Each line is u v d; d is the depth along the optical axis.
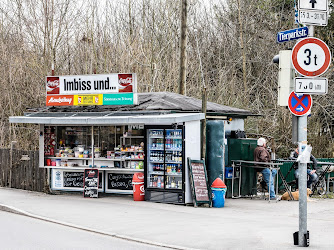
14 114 27.67
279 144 25.91
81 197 17.47
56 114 18.36
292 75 9.62
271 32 33.16
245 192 18.06
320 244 9.66
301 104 9.52
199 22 33.41
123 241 10.35
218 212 14.34
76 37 29.91
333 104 28.75
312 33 9.52
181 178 15.78
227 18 34.25
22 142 26.22
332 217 13.45
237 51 32.56
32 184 19.45
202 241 10.09
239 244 9.76
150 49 26.70
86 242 10.23
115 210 14.38
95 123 16.36
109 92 17.34
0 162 21.08
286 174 20.17
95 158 17.73
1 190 19.81
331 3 33.34
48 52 28.56
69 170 18.34
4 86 27.81
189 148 15.64
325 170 18.88
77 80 17.89
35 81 28.16
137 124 16.80
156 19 29.06
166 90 25.45
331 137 27.94
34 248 9.61
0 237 10.72
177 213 13.93
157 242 10.12
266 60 31.91
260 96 30.78
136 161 17.03
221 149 16.47
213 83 30.66
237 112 18.64
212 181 16.52
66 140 18.72
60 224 12.46
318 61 9.45
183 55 19.41
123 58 25.98
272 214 14.06
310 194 18.38
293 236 9.69
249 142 18.27
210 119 17.53
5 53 28.48
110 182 17.52
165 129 15.96
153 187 16.22
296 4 9.98
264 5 34.19
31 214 13.77
